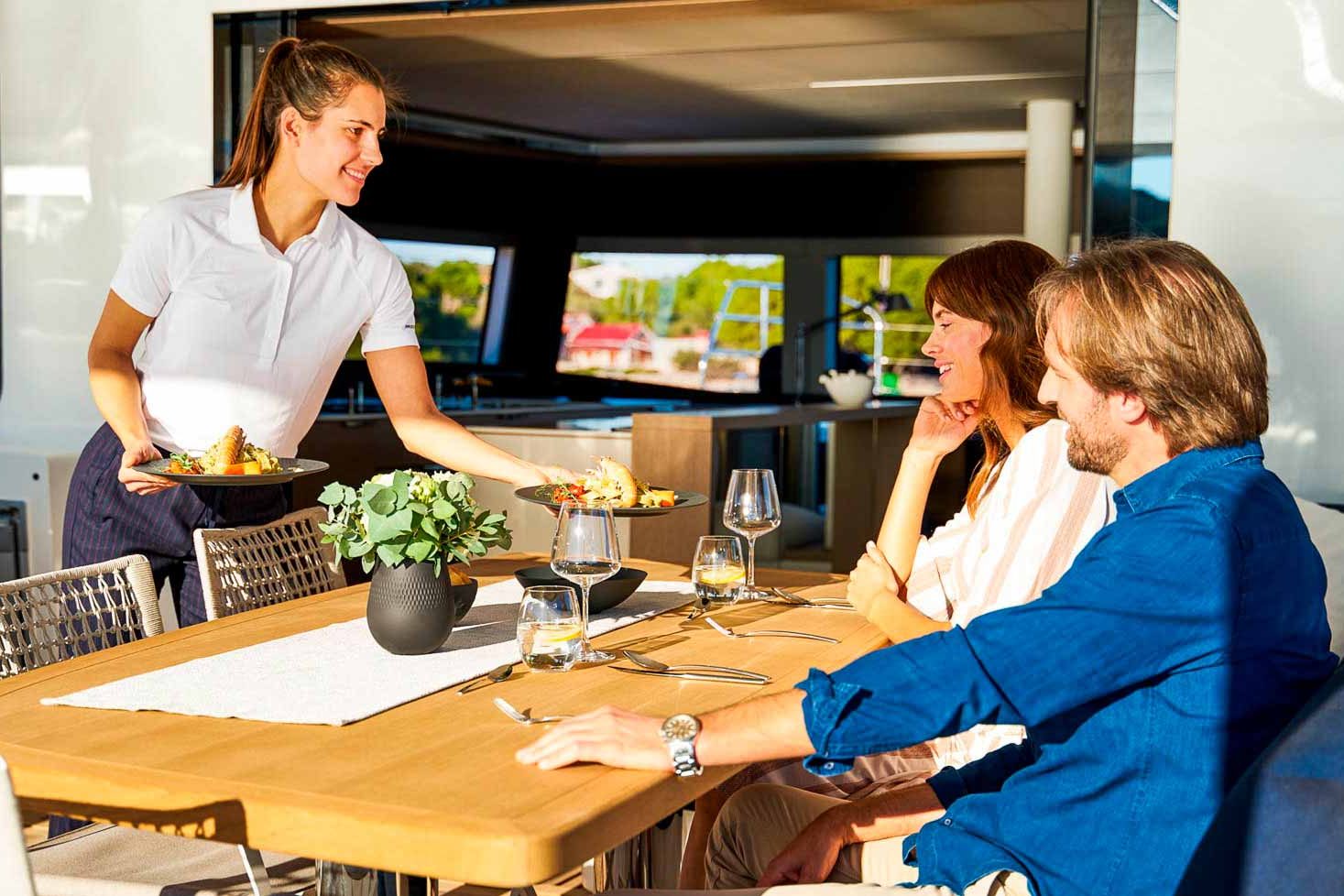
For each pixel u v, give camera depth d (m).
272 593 2.57
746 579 2.44
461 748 1.48
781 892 1.56
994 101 7.11
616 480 2.69
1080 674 1.30
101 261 4.72
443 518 1.86
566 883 3.12
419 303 8.10
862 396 6.72
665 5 4.12
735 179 8.76
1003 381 2.07
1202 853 1.21
